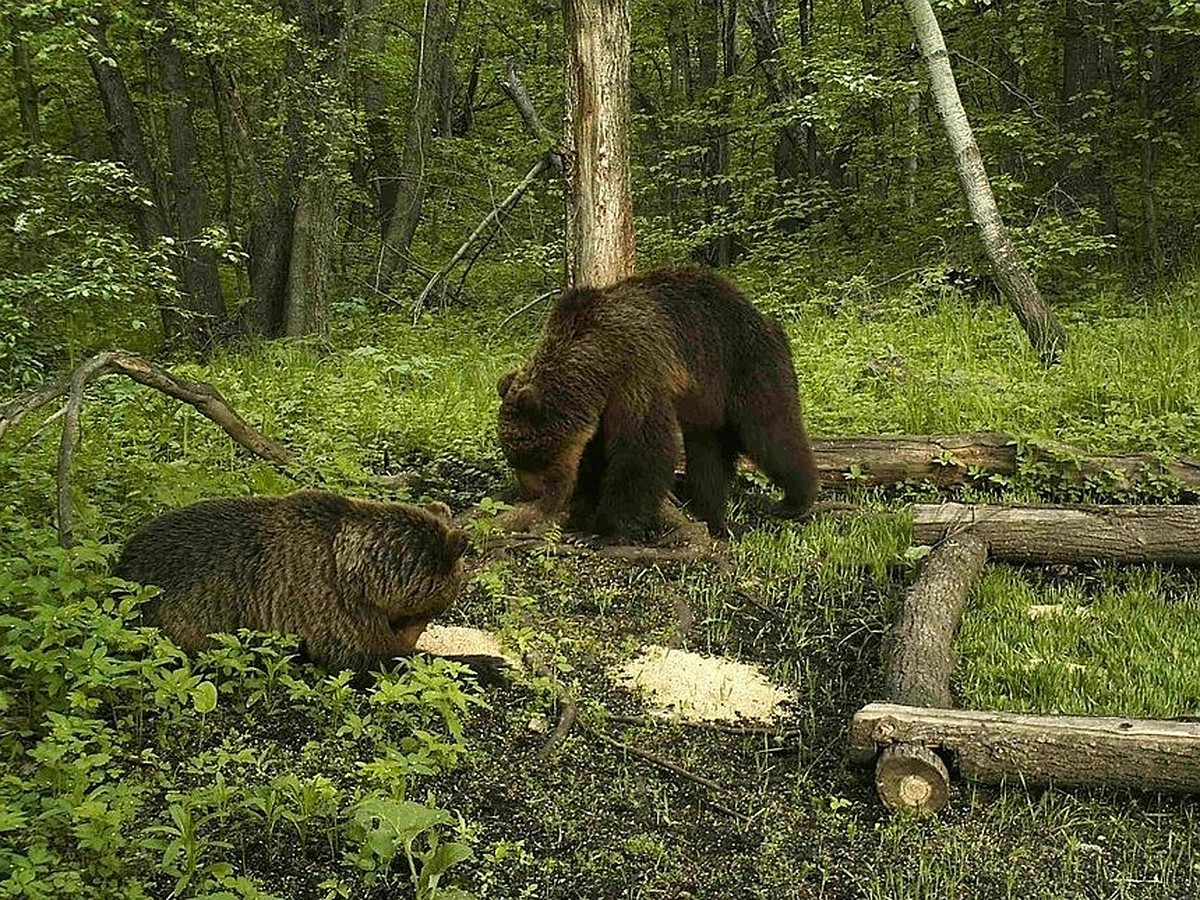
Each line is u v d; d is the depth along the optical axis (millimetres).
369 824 3945
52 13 10547
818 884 4184
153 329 16875
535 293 17484
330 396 10570
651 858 4289
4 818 3629
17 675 4840
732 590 6676
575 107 9227
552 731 5105
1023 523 6945
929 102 19016
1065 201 15711
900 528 7348
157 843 3775
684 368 7055
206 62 15867
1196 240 15664
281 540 5238
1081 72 15570
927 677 5160
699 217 18578
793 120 15055
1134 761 4473
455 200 20594
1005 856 4289
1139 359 10547
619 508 7066
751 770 4938
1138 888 4113
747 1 17516
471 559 6891
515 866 4188
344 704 5016
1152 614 6176
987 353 11508
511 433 6953
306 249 15062
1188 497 7762
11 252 12664
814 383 10086
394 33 20906
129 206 15523
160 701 4523
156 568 5184
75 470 7027
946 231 15922
